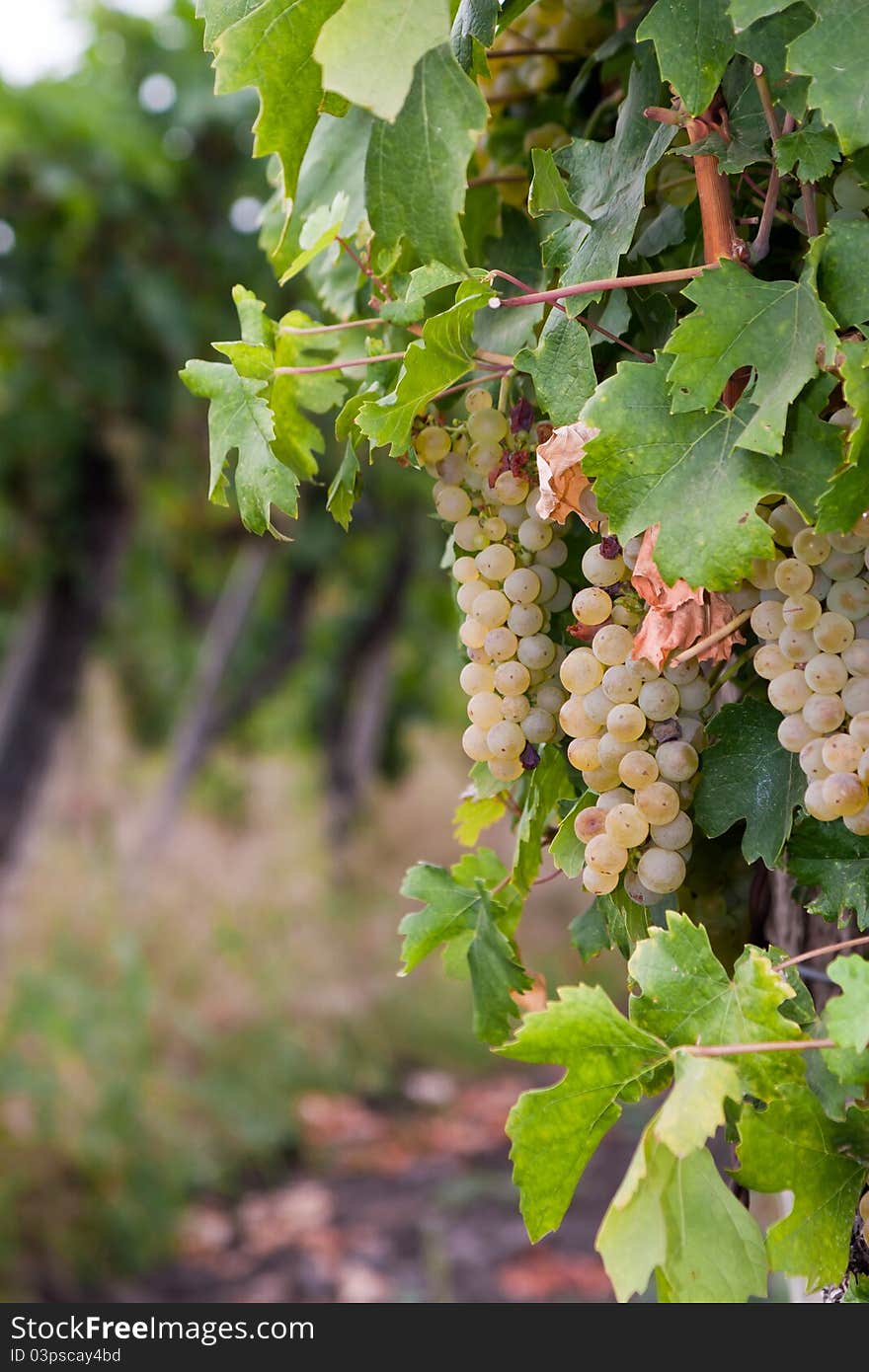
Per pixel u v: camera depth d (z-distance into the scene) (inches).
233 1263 203.8
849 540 42.0
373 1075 283.6
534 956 319.6
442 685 483.2
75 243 193.9
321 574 356.8
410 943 48.7
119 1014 232.7
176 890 293.7
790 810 43.8
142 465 232.7
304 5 43.1
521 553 46.2
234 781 374.9
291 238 51.1
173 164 205.5
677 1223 40.9
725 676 45.1
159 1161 213.8
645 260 46.4
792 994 41.2
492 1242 209.2
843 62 40.7
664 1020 42.0
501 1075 308.5
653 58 45.4
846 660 42.3
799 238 45.8
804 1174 41.8
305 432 49.6
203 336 217.0
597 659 43.9
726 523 41.4
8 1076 196.1
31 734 225.8
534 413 47.1
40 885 256.7
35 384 208.5
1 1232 182.4
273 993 280.8
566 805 48.6
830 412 43.0
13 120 179.5
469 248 54.0
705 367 41.6
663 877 43.7
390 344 50.0
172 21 209.2
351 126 49.6
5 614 275.0
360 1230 216.5
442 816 424.8
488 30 45.1
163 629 363.9
